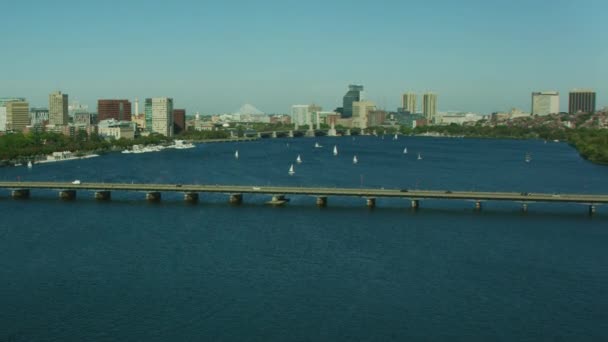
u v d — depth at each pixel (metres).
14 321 138.00
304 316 141.25
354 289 157.62
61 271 170.12
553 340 131.50
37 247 194.88
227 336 131.62
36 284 159.75
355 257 184.88
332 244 199.88
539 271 172.62
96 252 189.12
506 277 167.38
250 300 149.88
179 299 150.25
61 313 142.00
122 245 197.88
